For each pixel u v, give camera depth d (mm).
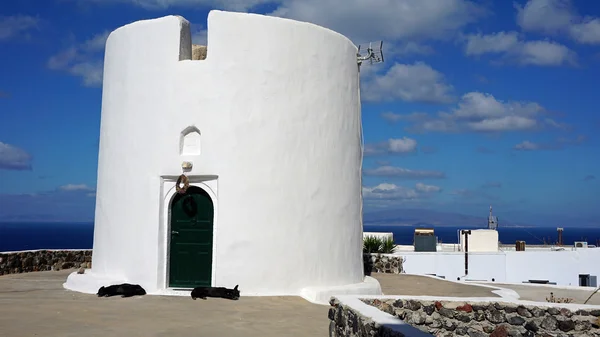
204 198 12602
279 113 12680
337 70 13805
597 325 8773
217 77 12469
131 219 12719
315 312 10852
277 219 12461
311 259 12789
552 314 8883
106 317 9914
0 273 16609
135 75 12992
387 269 20484
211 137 12375
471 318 9070
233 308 10906
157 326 9352
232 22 12586
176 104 12555
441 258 26984
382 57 14906
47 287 13641
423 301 9102
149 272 12391
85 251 19891
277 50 12766
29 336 8477
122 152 13023
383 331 6547
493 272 27734
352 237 13875
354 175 14172
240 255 12219
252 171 12383
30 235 165250
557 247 36125
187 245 12570
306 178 12883
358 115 14727
